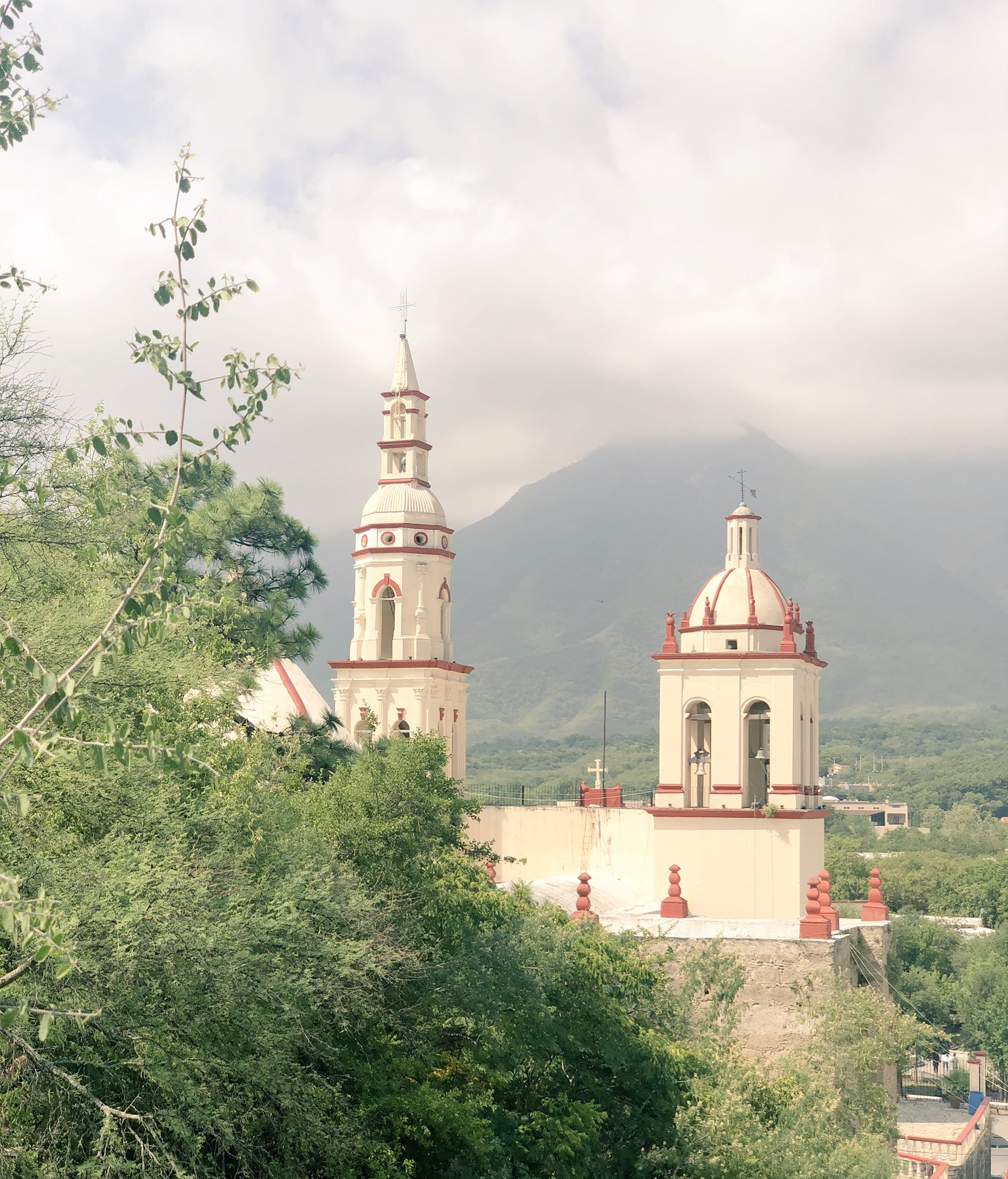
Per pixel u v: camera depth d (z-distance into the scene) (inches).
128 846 812.6
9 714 786.8
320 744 1651.1
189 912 773.3
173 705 966.4
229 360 679.1
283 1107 852.0
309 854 979.9
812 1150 1275.8
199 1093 768.3
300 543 1777.8
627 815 2295.8
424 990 1052.5
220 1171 854.5
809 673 2324.1
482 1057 1109.7
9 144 763.4
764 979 1804.9
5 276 784.9
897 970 2561.5
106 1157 713.0
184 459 682.2
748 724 2269.9
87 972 733.3
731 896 2145.7
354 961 896.3
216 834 911.0
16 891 552.4
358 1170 948.0
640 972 1288.1
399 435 2551.7
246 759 1088.2
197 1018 777.6
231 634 1504.7
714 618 2251.5
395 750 1154.7
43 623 855.7
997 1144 3555.6
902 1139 2637.8
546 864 2421.3
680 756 2219.5
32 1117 756.0
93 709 783.1
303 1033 871.1
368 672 2436.0
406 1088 997.8
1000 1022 3909.9
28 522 904.9
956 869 5684.1
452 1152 1014.4
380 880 1074.7
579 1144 1079.0
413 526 2486.5
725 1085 1306.6
